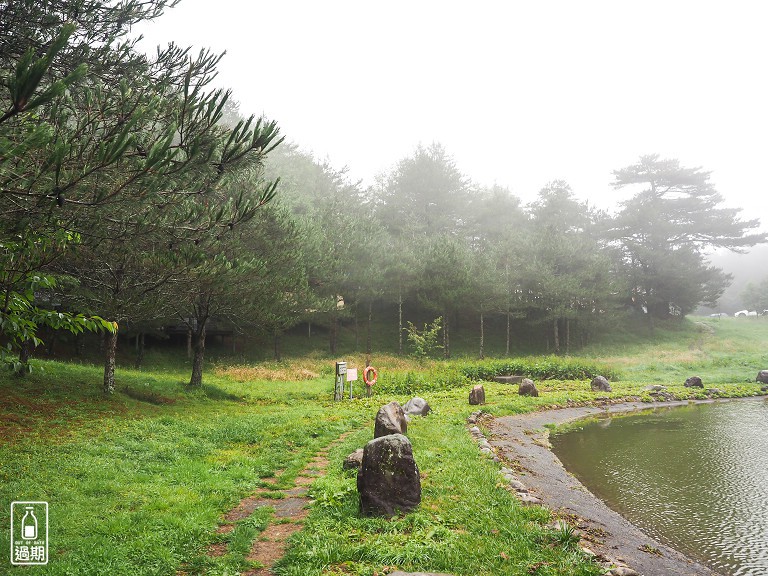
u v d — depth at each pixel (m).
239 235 19.06
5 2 9.83
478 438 14.74
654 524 9.44
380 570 5.97
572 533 7.34
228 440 13.59
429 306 42.12
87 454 10.66
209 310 21.73
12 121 6.42
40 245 7.29
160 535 6.89
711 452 15.54
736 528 9.23
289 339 44.94
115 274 15.77
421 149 55.81
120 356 31.84
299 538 6.95
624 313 50.91
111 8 11.48
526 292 46.84
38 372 17.95
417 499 8.01
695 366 39.81
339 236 38.50
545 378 33.47
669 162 59.88
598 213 59.84
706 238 60.12
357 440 13.55
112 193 6.21
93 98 8.48
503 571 5.91
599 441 17.20
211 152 7.33
